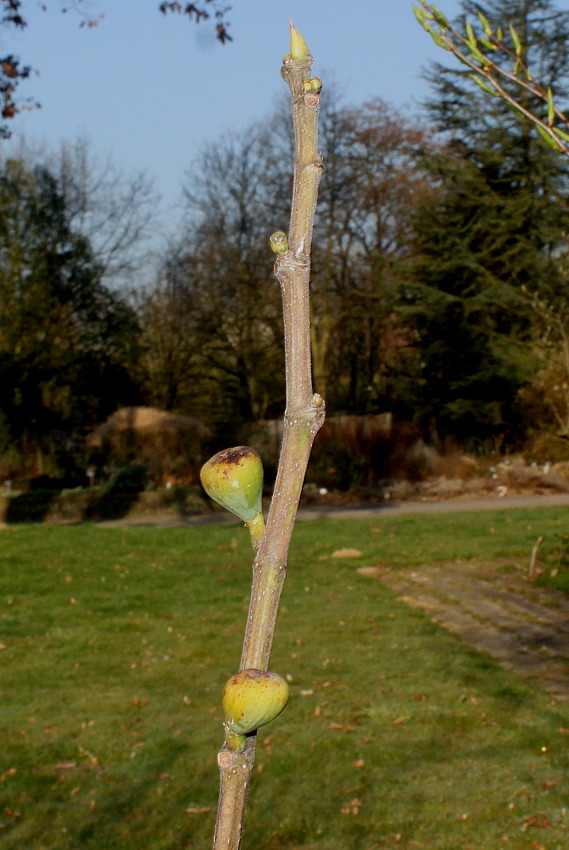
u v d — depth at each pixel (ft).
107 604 31.07
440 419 85.76
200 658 24.70
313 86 3.07
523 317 77.82
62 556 40.34
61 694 21.85
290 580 34.50
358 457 72.59
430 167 79.20
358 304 100.83
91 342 89.35
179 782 16.92
